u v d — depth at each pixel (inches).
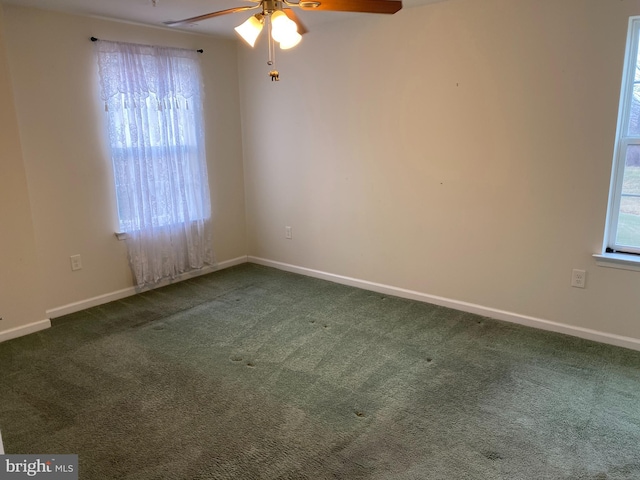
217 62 177.5
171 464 80.0
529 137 123.7
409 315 142.2
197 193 175.8
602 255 118.0
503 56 123.6
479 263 139.0
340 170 163.9
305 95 167.2
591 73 112.4
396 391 101.0
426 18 134.3
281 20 84.3
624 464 78.6
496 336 126.9
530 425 89.0
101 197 150.4
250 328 134.6
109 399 99.5
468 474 76.8
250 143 189.5
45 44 132.5
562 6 113.3
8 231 126.0
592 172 116.6
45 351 121.7
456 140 135.9
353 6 86.4
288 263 189.6
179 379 107.3
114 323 139.3
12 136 123.8
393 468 78.3
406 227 152.1
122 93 148.0
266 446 84.2
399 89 143.8
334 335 129.1
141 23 149.5
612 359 113.3
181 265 175.6
